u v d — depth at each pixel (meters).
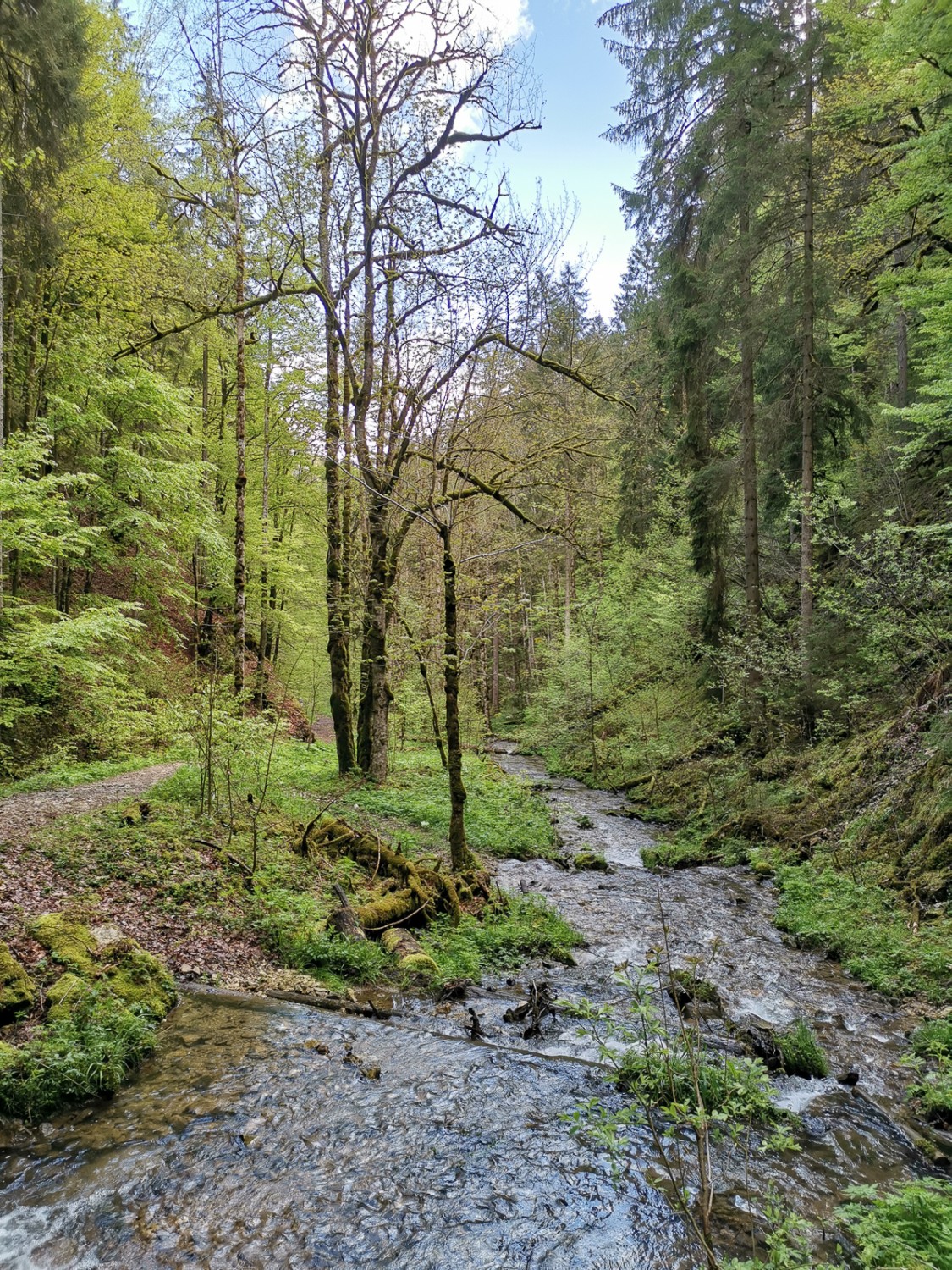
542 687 33.66
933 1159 4.56
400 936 8.26
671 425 22.27
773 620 19.36
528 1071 5.39
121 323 16.77
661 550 25.78
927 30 8.09
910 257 14.56
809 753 15.51
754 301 17.05
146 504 18.41
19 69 12.60
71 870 7.57
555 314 12.65
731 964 8.41
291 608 26.39
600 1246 3.60
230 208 14.92
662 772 20.80
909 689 13.03
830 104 15.18
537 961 8.41
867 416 17.41
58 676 14.67
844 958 8.44
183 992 6.29
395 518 14.58
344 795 13.44
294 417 20.30
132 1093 4.81
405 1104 4.85
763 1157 4.49
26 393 15.38
